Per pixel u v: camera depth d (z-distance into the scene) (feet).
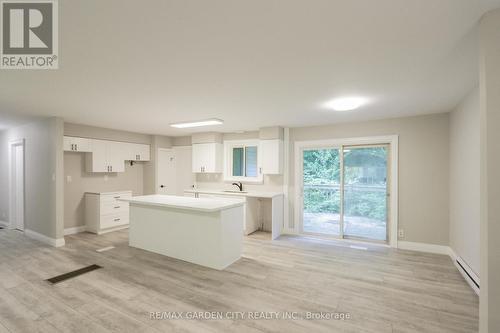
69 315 7.14
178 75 7.67
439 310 7.52
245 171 19.03
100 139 17.11
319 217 16.43
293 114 12.98
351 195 15.40
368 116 13.41
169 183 21.72
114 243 14.24
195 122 14.76
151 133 20.17
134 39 5.55
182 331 6.46
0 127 16.90
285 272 10.32
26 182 15.70
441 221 12.64
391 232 13.84
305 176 16.90
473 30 5.16
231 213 11.32
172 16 4.68
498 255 4.55
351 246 13.99
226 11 4.53
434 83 8.34
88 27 5.05
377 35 5.38
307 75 7.66
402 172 13.55
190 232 11.42
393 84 8.43
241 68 7.16
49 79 7.90
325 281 9.48
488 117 4.59
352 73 7.51
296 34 5.34
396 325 6.78
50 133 13.80
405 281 9.50
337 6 4.40
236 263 11.32
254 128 17.44
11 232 16.43
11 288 8.76
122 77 7.81
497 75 4.53
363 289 8.84
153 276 9.80
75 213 16.60
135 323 6.78
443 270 10.54
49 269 10.43
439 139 12.66
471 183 9.29
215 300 8.02
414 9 4.47
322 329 6.59
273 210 15.46
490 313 4.58
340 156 15.60
